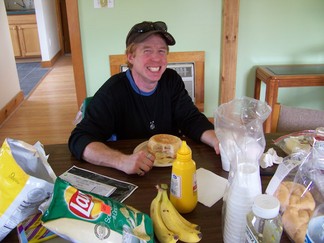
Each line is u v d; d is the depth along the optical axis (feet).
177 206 3.01
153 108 5.24
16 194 2.54
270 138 4.61
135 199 3.30
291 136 4.58
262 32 9.84
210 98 10.47
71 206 2.37
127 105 5.10
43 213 2.40
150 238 2.43
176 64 9.88
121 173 3.79
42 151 3.05
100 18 9.27
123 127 5.26
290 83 8.94
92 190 3.44
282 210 2.77
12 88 13.39
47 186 2.56
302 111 5.13
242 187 2.46
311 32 9.96
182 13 9.43
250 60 10.18
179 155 2.92
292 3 9.57
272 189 2.97
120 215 2.46
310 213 2.70
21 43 20.93
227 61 9.85
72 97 14.53
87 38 9.45
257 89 10.18
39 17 18.86
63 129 11.44
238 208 2.48
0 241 2.74
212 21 9.59
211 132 4.54
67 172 3.82
